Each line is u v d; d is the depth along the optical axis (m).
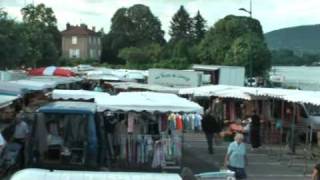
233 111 33.19
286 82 70.88
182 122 18.12
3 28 48.31
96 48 140.75
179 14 147.12
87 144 15.67
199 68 52.41
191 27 147.50
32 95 29.08
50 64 84.88
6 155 16.69
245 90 29.00
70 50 137.38
